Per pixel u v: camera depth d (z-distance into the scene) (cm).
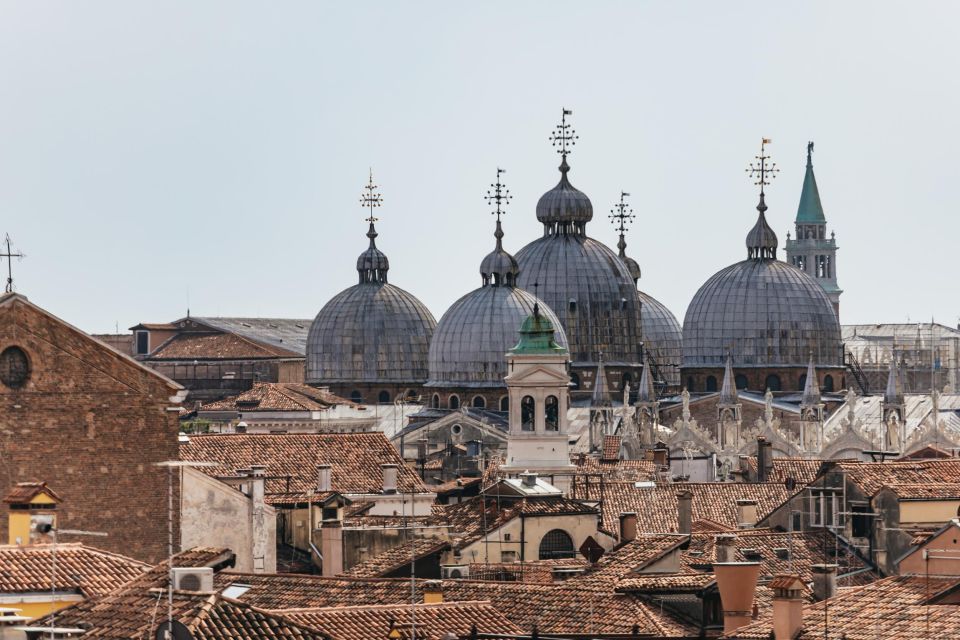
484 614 19575
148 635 17012
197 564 19675
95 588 19800
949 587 19975
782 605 18912
